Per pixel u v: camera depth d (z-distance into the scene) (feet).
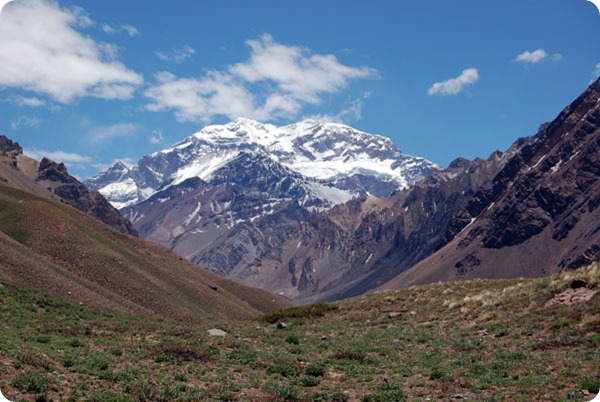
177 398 92.68
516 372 108.78
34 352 108.37
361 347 142.31
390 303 201.57
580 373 103.45
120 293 318.86
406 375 115.44
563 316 140.36
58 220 375.66
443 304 181.27
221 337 154.81
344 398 99.50
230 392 97.25
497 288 193.57
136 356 119.44
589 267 164.96
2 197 397.60
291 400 97.40
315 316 199.41
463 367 117.91
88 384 94.68
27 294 193.98
